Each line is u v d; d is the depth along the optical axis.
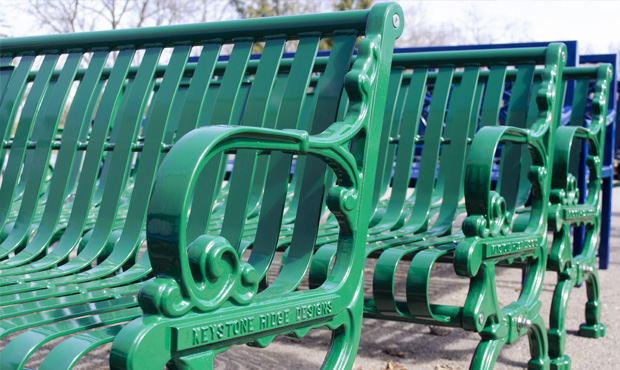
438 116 2.28
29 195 1.82
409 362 2.54
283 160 1.44
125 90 2.78
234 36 1.69
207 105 2.64
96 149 1.77
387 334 2.97
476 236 1.63
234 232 1.43
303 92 1.54
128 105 1.77
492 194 1.73
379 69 1.37
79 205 1.74
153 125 1.72
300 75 1.55
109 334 0.92
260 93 1.58
